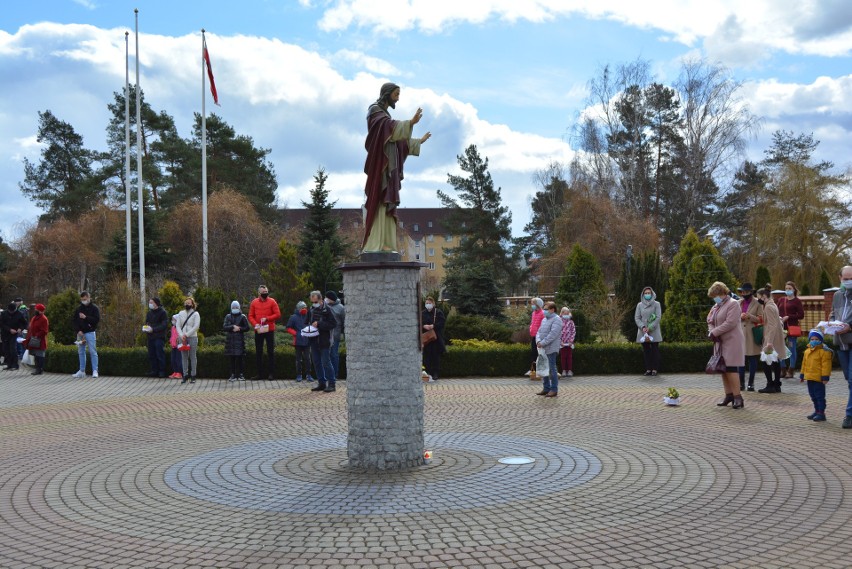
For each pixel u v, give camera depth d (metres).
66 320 29.41
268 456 9.77
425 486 7.98
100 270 46.44
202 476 8.70
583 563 5.61
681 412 13.03
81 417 13.88
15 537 6.55
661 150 53.44
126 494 7.96
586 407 13.90
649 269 28.95
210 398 16.08
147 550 6.12
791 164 38.88
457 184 58.56
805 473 8.24
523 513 6.91
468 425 12.00
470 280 31.39
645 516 6.75
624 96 49.72
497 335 27.22
